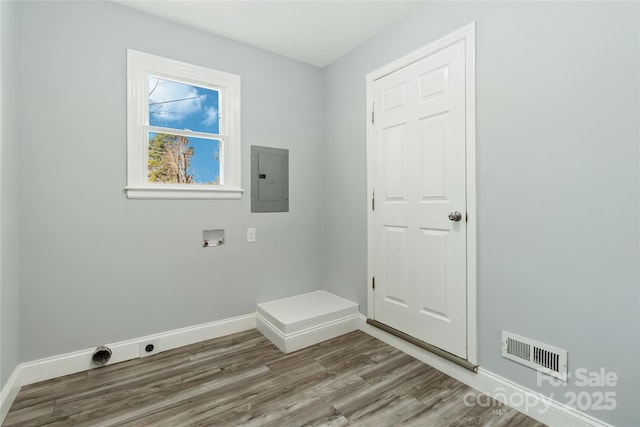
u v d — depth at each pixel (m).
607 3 1.27
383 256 2.38
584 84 1.33
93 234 1.97
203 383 1.80
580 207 1.35
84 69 1.93
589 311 1.33
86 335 1.95
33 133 1.79
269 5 2.06
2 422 1.46
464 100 1.79
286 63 2.80
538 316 1.49
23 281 1.77
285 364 2.03
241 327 2.56
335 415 1.52
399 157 2.23
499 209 1.64
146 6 2.06
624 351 1.24
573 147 1.37
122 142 2.05
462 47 1.80
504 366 1.62
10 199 1.61
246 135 2.58
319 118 3.03
